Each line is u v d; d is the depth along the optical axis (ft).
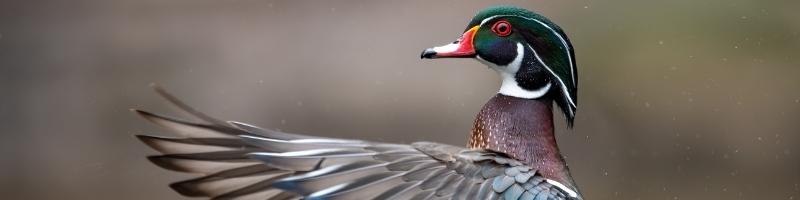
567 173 22.79
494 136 23.07
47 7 64.18
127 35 62.08
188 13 62.23
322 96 56.59
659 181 49.96
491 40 23.32
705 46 46.75
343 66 57.47
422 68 56.24
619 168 49.96
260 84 57.52
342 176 18.53
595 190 49.98
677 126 48.91
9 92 59.93
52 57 61.87
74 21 63.26
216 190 19.60
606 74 48.19
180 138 19.38
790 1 46.11
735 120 48.67
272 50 59.21
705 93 47.70
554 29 23.16
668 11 46.96
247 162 19.51
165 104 57.52
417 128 54.34
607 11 48.14
